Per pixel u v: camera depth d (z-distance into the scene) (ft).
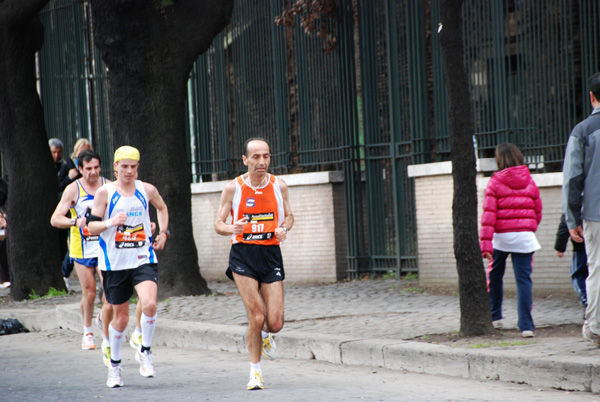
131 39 90.48
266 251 48.52
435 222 95.09
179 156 92.79
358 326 67.26
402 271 104.63
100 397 47.09
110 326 51.16
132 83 91.20
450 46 58.44
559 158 85.46
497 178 60.54
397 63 103.50
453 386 48.62
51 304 95.25
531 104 87.71
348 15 107.45
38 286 105.60
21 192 105.70
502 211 60.23
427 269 95.91
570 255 82.84
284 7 112.16
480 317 59.16
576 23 84.58
